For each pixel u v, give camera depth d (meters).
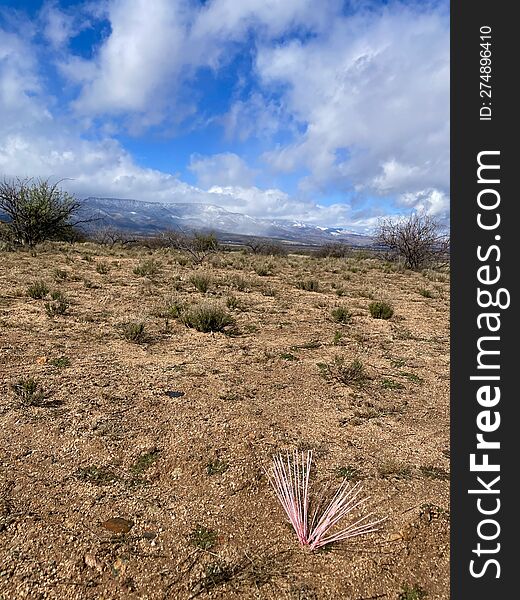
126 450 3.06
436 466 3.04
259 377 4.57
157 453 3.04
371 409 3.95
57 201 19.72
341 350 5.70
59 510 2.43
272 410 3.80
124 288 9.15
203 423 3.48
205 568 2.11
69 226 20.72
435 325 7.55
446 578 2.14
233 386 4.27
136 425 3.40
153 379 4.34
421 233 21.06
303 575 2.09
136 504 2.53
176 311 6.90
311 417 3.72
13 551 2.13
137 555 2.16
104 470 2.83
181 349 5.38
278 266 16.84
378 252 26.12
